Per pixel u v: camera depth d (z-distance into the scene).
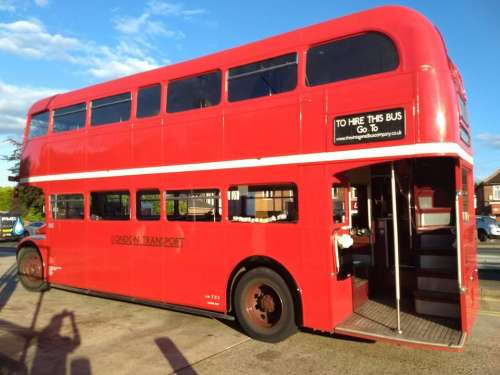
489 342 6.24
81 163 9.12
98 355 5.89
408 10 5.57
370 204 7.91
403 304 6.89
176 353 5.94
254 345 6.24
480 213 51.84
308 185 6.01
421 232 7.45
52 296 9.88
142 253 7.97
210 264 7.01
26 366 5.51
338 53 5.89
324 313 5.85
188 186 7.26
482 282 10.34
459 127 5.62
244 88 6.74
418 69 5.27
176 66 7.71
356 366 5.41
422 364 5.45
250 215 6.66
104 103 8.81
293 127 6.16
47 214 9.95
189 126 7.31
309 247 5.98
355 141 5.63
